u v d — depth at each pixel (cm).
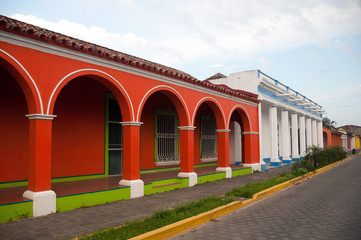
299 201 788
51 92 618
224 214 659
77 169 880
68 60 655
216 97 1179
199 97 1078
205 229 548
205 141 1450
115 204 711
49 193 604
